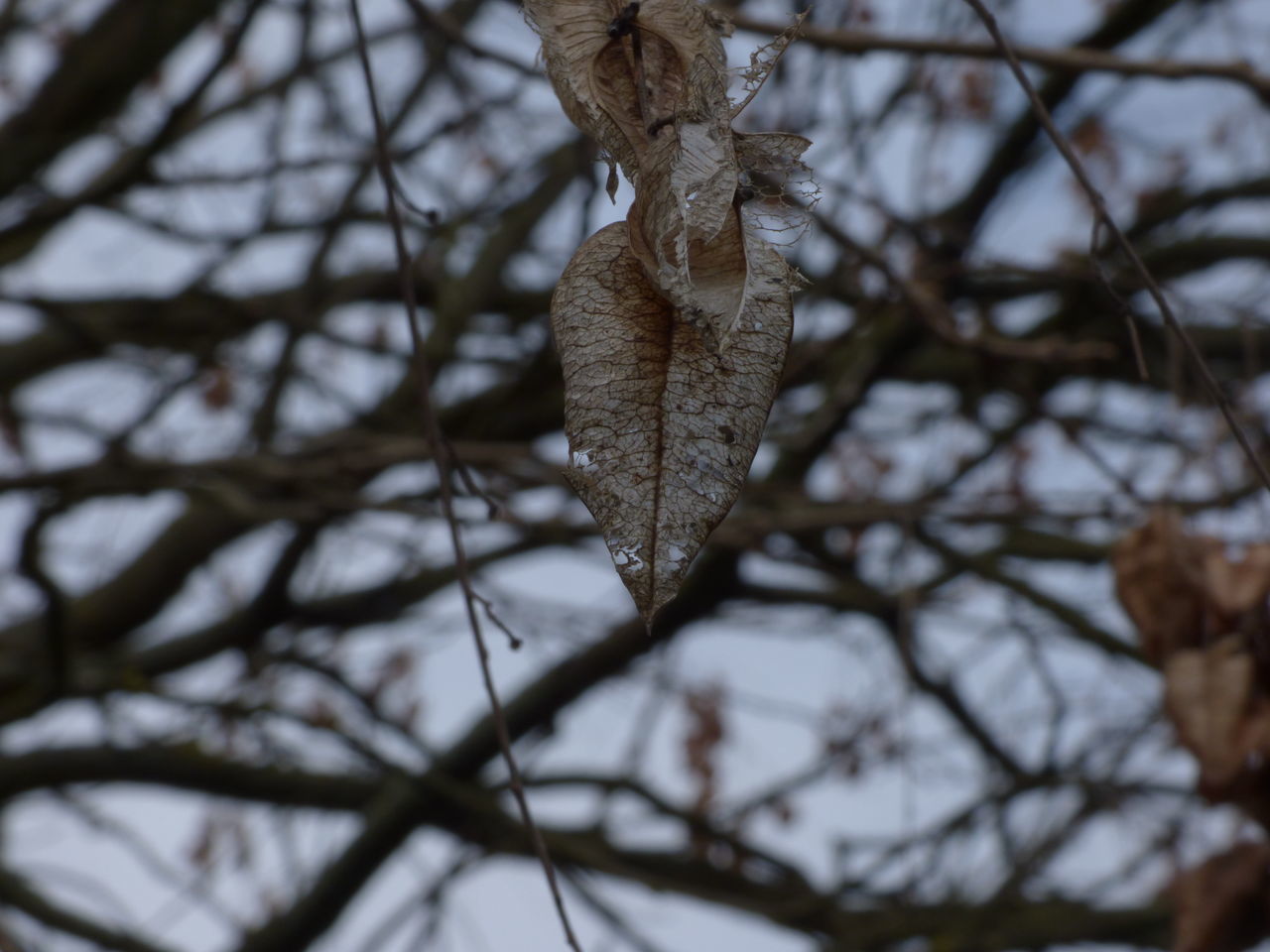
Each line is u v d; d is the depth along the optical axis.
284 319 5.66
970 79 5.40
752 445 1.24
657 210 1.23
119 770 6.00
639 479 1.22
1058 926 5.52
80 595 6.20
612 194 1.29
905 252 5.43
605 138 1.29
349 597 6.15
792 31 1.25
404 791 5.81
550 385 5.86
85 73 5.55
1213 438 2.97
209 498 5.31
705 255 1.25
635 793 6.39
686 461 1.22
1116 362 6.12
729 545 4.75
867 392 5.24
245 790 6.14
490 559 6.15
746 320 1.26
